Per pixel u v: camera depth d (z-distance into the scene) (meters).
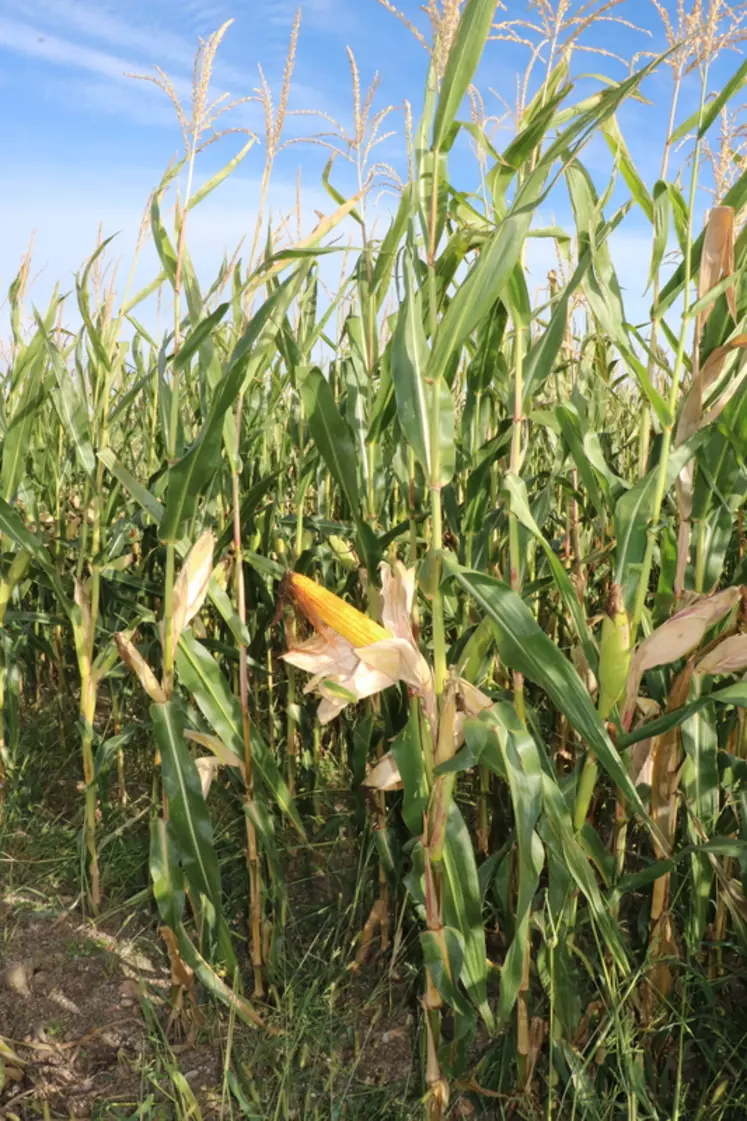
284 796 1.86
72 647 2.99
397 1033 1.78
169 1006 1.86
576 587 1.80
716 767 1.60
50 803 2.62
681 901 1.76
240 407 1.69
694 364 1.39
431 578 1.31
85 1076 1.71
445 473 1.30
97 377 2.06
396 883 1.94
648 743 1.54
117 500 2.61
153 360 2.60
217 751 1.74
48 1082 1.70
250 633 2.43
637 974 1.50
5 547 2.39
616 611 1.30
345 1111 1.59
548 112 1.35
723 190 1.58
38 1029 1.81
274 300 1.41
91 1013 1.85
